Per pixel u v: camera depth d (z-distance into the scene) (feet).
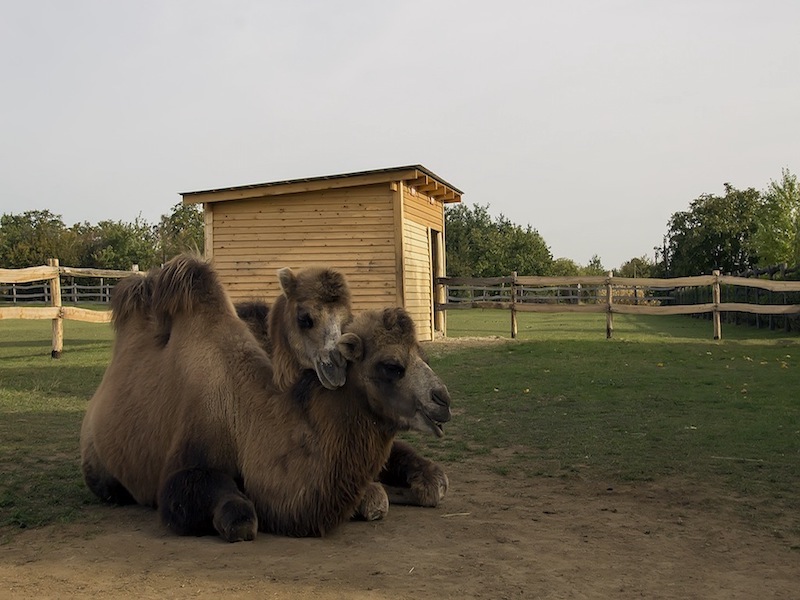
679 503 21.18
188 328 20.34
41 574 15.08
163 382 20.10
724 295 108.99
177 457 18.70
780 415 33.60
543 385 42.24
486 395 39.47
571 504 21.12
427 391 17.44
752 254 166.50
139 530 18.53
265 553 16.26
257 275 63.98
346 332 18.31
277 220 63.82
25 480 23.49
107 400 21.20
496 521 19.35
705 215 177.06
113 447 20.53
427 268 71.82
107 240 230.27
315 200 63.41
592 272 267.80
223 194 63.21
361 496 17.99
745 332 81.97
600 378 44.52
